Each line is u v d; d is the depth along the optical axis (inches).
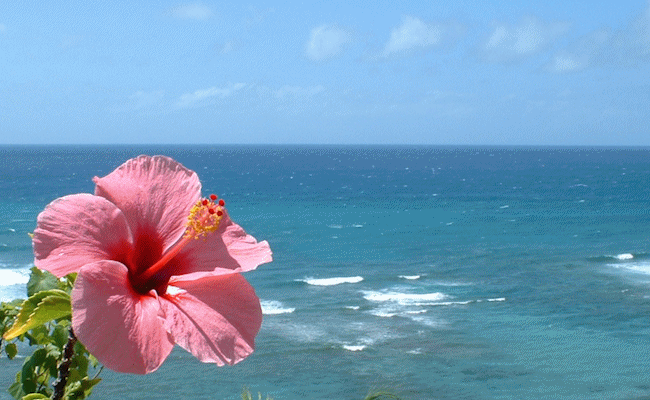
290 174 7278.5
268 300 1756.9
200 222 66.0
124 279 60.6
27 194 4591.5
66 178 6210.6
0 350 78.4
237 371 1224.2
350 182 6141.7
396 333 1465.3
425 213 3799.2
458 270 2171.5
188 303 62.7
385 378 1206.9
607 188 5610.2
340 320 1565.0
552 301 1744.6
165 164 71.9
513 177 6943.9
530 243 2723.9
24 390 73.4
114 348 55.4
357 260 2356.1
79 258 61.5
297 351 1341.0
